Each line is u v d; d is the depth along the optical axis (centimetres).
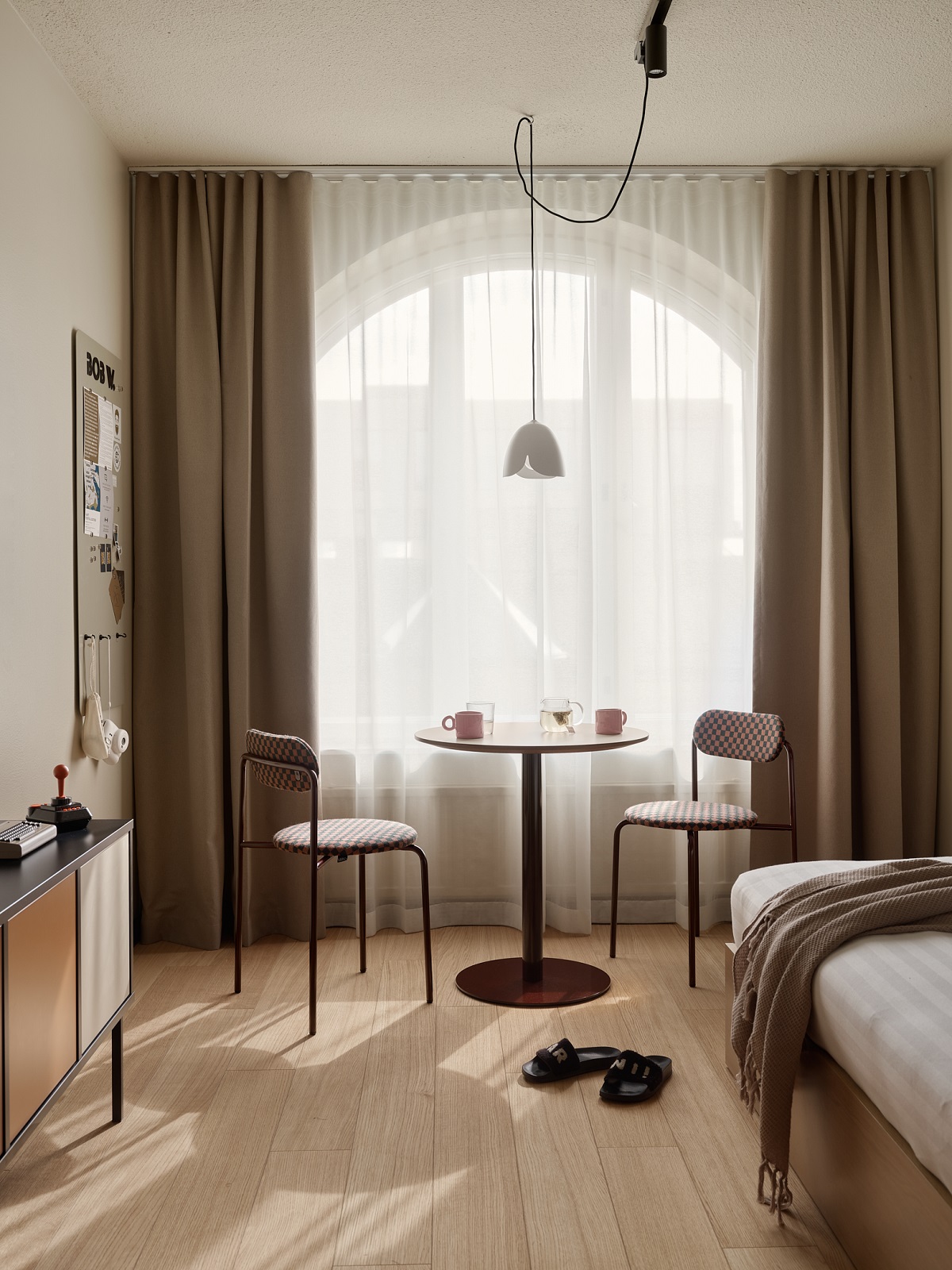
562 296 374
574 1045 269
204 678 352
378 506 373
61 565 291
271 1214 194
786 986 194
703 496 377
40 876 185
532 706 373
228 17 270
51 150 288
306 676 359
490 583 375
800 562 371
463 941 361
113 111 321
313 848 278
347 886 376
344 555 375
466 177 376
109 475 332
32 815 227
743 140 351
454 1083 248
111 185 343
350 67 298
